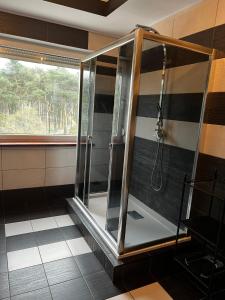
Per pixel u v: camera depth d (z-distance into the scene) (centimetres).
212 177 179
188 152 197
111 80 226
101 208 244
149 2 194
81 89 256
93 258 187
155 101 201
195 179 186
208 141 182
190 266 168
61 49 267
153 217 223
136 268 166
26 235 213
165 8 204
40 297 148
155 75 187
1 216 246
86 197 255
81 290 155
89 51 276
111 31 269
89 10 220
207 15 180
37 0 202
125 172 164
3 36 237
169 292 158
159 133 217
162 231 201
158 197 226
